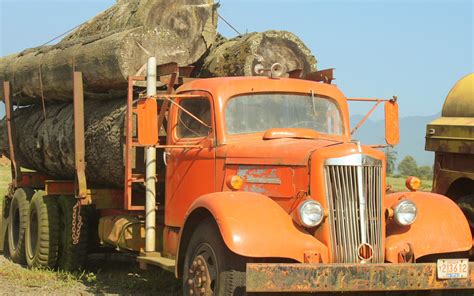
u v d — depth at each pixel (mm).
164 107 8219
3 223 12086
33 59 11055
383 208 6418
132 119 8570
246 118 7441
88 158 9664
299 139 7184
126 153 8391
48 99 11148
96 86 9664
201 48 10109
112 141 9039
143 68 9234
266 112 7523
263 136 7309
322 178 6297
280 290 5812
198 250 6625
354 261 6285
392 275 6074
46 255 10047
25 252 10648
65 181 10211
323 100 7801
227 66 9516
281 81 7680
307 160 6398
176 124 7965
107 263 10750
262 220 6188
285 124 7551
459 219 6762
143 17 9805
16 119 12141
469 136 8359
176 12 9984
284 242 6098
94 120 9516
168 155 8039
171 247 7832
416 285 6148
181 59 9617
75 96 9273
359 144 6395
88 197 9281
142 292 8359
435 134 8875
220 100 7379
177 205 7797
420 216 6723
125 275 9547
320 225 6285
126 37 9062
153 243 8078
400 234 6555
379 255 6363
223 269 6195
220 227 6109
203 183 7422
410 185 7082
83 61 9578
